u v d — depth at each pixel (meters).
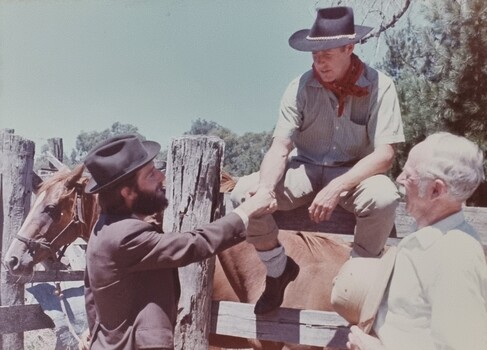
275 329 3.07
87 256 2.64
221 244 2.62
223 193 3.34
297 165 3.12
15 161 5.30
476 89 7.15
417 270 2.07
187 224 3.10
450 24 7.27
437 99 7.32
